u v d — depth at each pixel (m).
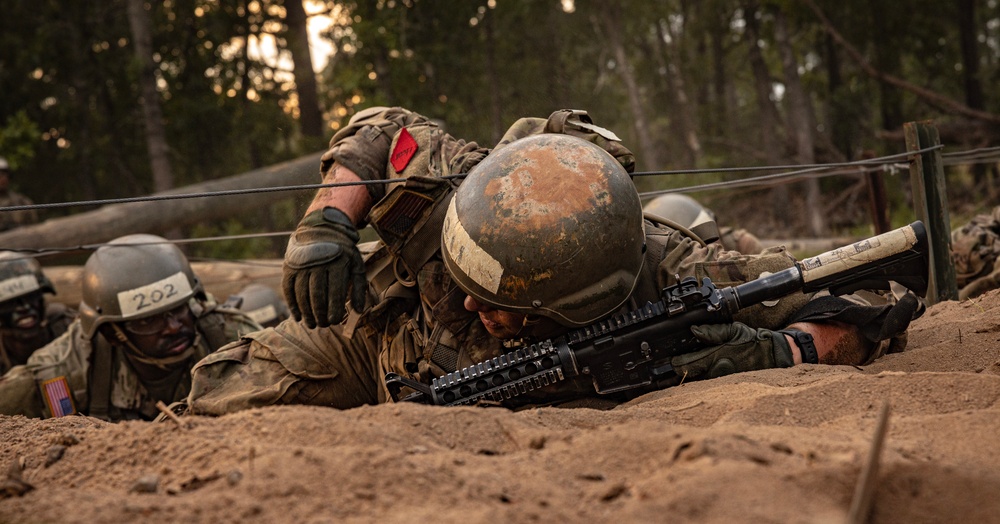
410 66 16.97
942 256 5.27
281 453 2.18
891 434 2.42
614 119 26.56
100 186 22.38
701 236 4.82
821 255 3.56
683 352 3.49
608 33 24.45
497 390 3.44
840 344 3.64
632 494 2.01
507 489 2.04
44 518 2.04
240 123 20.47
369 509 1.96
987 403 2.62
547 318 3.38
